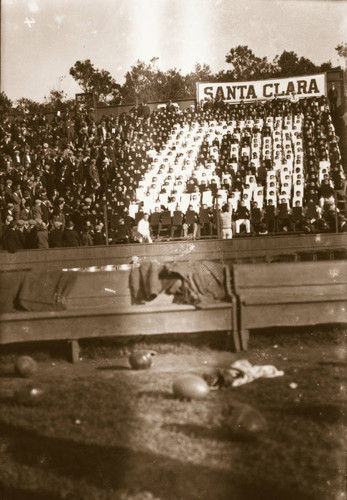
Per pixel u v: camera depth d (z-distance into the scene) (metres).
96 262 18.67
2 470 5.10
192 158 25.50
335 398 6.19
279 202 22.97
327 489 4.77
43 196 21.09
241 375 6.90
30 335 8.27
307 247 18.33
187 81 27.23
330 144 25.27
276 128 26.66
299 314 8.38
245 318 8.27
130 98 26.67
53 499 4.78
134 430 5.57
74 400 6.38
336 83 27.70
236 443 5.44
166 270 8.85
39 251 18.50
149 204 23.11
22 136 24.67
